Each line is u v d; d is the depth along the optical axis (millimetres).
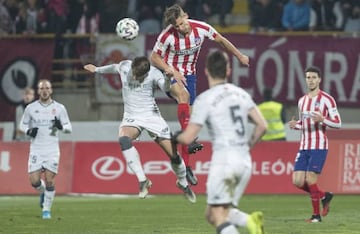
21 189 58000
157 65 34500
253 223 25500
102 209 49219
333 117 40938
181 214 46125
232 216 25828
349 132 64062
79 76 68438
